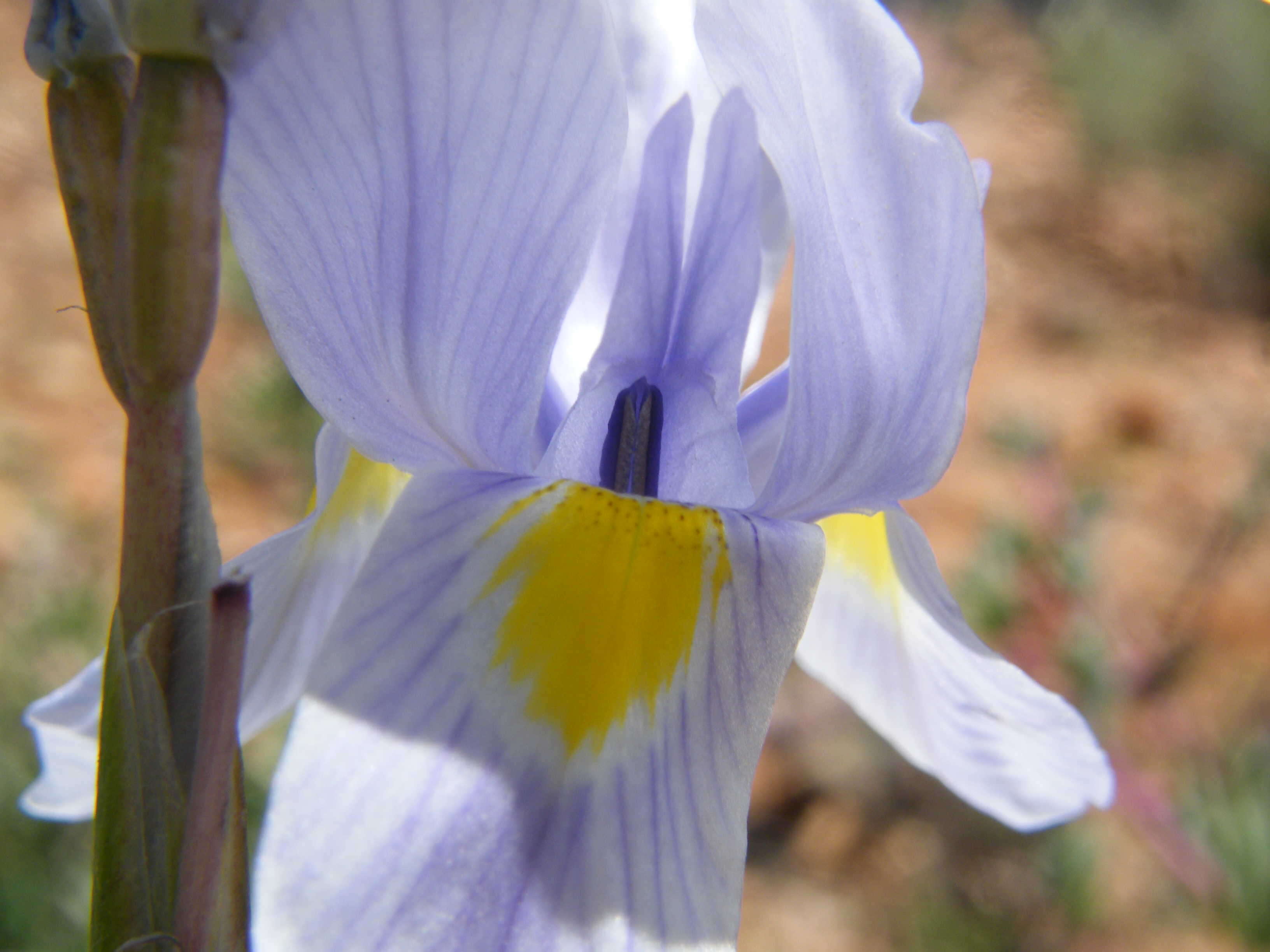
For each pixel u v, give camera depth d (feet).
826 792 1.05
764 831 1.02
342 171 0.19
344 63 0.18
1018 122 2.35
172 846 0.18
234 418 1.40
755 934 0.93
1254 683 1.17
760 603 0.20
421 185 0.19
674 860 0.18
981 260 0.21
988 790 0.31
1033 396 1.68
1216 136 2.25
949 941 0.93
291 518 1.31
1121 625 1.16
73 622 1.00
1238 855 0.93
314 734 0.17
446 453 0.22
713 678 0.20
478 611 0.19
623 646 0.19
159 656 0.17
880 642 0.32
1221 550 1.35
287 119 0.18
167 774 0.18
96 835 0.18
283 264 0.19
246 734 0.27
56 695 0.27
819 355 0.21
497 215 0.20
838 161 0.21
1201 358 1.82
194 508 0.17
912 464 0.22
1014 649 1.03
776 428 0.28
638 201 0.25
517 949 0.17
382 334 0.20
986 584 1.07
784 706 1.10
